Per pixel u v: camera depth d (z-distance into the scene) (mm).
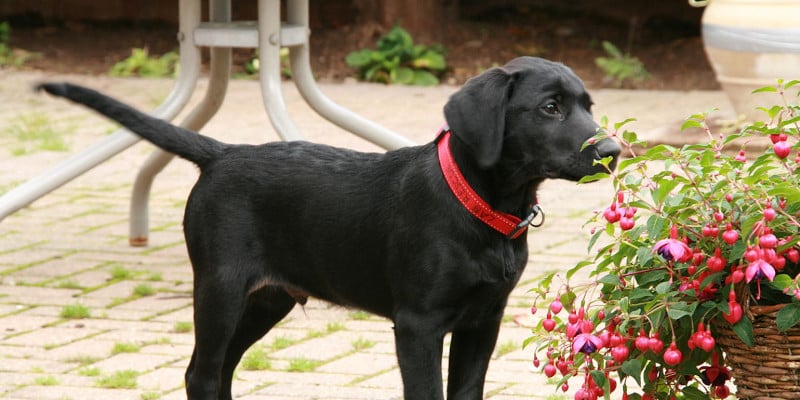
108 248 10297
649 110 16250
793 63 13258
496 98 5500
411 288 5684
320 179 6082
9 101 17531
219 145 6523
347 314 8570
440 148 5727
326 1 22328
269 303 6742
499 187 5660
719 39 13641
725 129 7664
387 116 16172
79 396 6805
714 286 5031
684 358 5199
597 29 21969
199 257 6285
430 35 21297
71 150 14227
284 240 6188
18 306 8594
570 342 5297
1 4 22797
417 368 5688
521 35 21688
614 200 5082
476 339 6020
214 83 9422
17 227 10992
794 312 4738
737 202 4941
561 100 5578
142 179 10156
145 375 7195
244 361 7449
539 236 10484
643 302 5168
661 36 21578
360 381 7125
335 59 20438
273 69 8898
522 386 7016
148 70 19719
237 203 6215
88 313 8398
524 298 8789
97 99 6559
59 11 22781
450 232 5590
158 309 8578
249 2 22312
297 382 7113
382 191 5898
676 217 5023
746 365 5023
